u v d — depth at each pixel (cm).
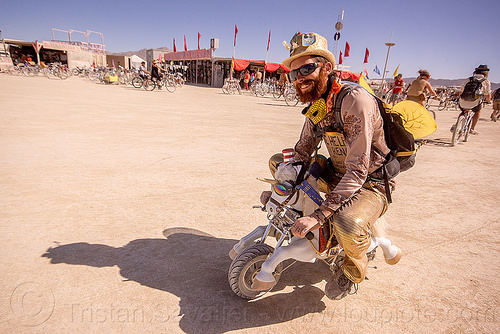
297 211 213
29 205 355
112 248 289
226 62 3681
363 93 179
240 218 360
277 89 2619
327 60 185
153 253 286
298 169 209
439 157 685
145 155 567
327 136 203
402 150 203
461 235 355
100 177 450
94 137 670
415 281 272
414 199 449
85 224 326
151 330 203
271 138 786
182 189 429
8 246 279
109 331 200
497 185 523
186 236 317
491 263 305
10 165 473
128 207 368
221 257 287
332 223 200
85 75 3275
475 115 907
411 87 864
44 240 293
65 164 493
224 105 1536
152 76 2114
